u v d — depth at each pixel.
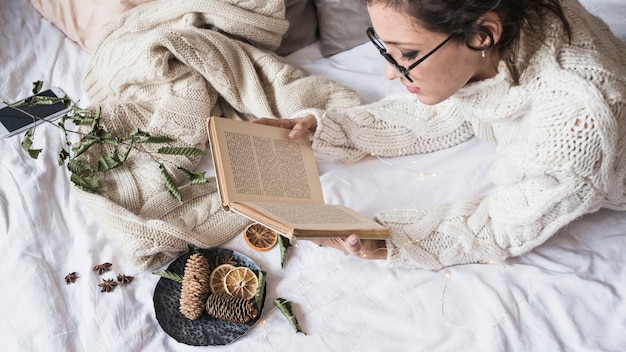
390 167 1.23
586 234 1.07
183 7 1.38
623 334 0.94
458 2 0.71
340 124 1.17
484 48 0.78
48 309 1.05
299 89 1.32
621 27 1.33
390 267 1.05
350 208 1.05
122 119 1.29
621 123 0.83
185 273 1.05
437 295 1.02
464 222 1.01
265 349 0.99
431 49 0.77
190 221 1.15
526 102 0.86
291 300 1.04
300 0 1.48
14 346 1.01
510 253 1.01
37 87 1.25
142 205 1.17
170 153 1.20
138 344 1.01
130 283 1.09
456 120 1.20
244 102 1.33
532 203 0.90
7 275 1.10
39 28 1.61
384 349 0.97
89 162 1.22
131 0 1.47
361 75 1.43
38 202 1.20
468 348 0.95
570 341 0.95
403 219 1.03
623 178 0.94
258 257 1.11
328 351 0.98
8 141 1.32
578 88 0.80
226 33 1.41
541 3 0.80
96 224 1.17
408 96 1.22
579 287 0.99
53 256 1.13
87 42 1.53
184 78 1.31
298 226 0.83
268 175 0.97
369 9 0.78
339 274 1.07
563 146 0.81
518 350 0.94
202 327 1.02
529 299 0.99
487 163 1.20
